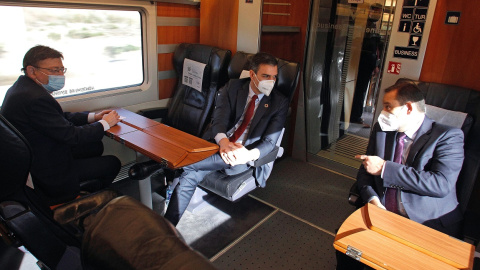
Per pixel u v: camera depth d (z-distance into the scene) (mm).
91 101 2795
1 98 2320
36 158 1955
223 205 2803
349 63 3236
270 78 2336
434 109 1987
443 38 2447
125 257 496
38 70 1989
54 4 2381
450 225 1768
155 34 3082
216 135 2389
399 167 1735
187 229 2469
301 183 3244
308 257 2240
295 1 3279
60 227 1356
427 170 1808
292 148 3748
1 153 1112
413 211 1778
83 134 2105
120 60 2945
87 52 2695
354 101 3391
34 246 1199
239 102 2527
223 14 3105
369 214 1407
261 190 3074
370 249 1194
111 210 580
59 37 2498
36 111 1896
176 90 3221
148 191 2301
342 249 1218
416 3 2502
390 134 1940
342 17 3086
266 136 2379
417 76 2633
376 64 2986
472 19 2297
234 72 2793
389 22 2766
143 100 3197
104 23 2729
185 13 3291
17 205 1290
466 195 1798
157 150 1965
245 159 2143
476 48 2324
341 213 2781
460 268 1125
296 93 3523
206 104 2938
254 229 2506
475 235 1638
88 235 552
